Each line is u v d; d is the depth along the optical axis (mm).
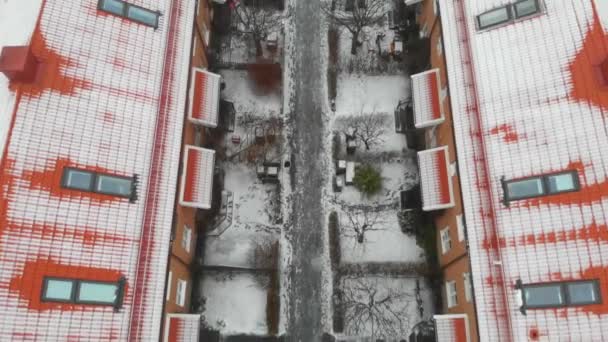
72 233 22359
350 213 34531
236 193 34906
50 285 21375
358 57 38219
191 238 31203
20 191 21812
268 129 36156
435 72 31109
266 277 33000
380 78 37844
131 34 26547
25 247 21297
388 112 36938
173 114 26484
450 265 29797
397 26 38750
